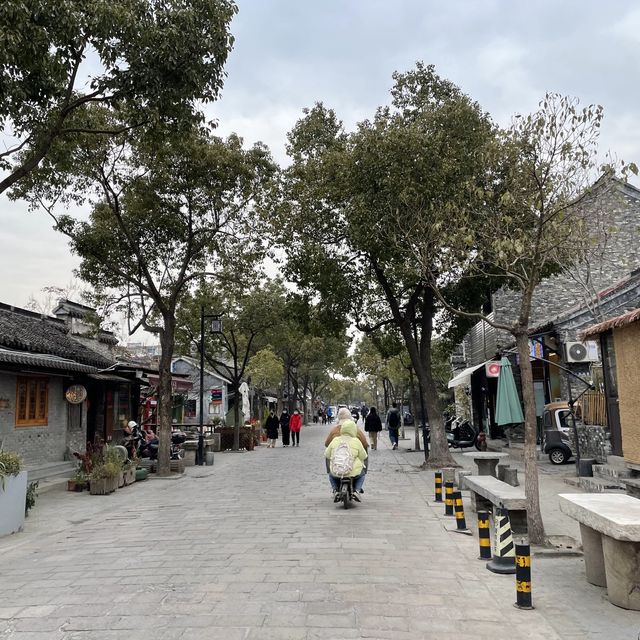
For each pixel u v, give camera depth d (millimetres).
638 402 9875
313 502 11336
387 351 23500
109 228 16344
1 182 9805
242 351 36656
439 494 11250
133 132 13531
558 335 18828
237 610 5301
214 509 10906
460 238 8914
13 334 16047
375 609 5297
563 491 11812
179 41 10055
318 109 18922
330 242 17891
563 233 8273
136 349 46969
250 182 16297
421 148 14688
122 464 14422
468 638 4637
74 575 6688
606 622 4910
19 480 9492
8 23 8367
